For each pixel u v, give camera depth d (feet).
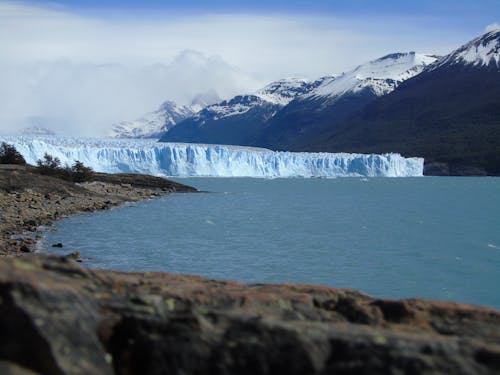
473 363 17.74
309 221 172.76
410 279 91.61
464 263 105.81
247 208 212.23
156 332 18.75
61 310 17.78
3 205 140.56
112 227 133.69
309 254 111.75
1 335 16.87
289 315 20.92
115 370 18.08
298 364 17.99
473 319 21.25
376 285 87.35
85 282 20.20
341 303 22.21
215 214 183.42
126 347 18.42
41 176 193.57
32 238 107.04
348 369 17.79
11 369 16.06
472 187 381.19
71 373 16.70
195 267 94.27
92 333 18.02
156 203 210.59
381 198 279.28
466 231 152.97
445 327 20.71
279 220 173.47
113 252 101.60
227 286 24.52
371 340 18.39
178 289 22.06
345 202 252.62
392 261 106.63
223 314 19.40
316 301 22.52
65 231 120.98
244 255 107.86
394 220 179.32
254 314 19.60
